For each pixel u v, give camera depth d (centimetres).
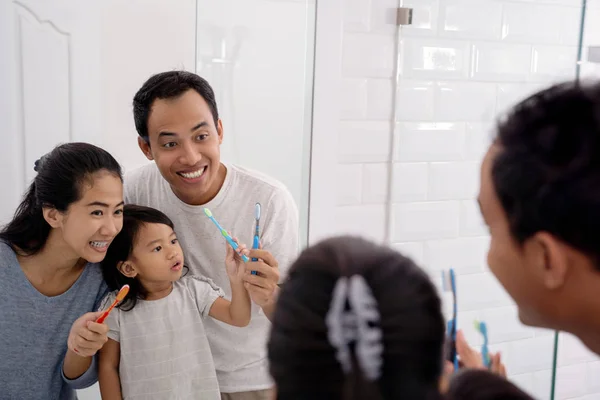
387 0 133
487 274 138
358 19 132
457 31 139
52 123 133
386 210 140
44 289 102
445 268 143
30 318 100
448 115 141
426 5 136
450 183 144
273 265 101
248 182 112
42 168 97
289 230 112
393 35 135
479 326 79
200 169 104
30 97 132
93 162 95
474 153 144
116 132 135
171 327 106
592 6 129
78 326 94
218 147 106
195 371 107
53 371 103
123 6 129
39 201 97
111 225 96
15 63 130
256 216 105
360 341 38
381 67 135
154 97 101
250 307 107
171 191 112
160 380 104
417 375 38
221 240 111
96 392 120
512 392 46
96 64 132
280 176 130
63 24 129
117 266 104
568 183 42
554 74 132
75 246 96
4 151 131
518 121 46
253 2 125
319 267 41
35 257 100
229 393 113
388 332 38
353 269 40
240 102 127
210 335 112
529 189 44
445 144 142
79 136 134
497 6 138
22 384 101
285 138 130
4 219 133
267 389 113
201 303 109
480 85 142
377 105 137
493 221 49
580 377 167
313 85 130
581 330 47
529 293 48
